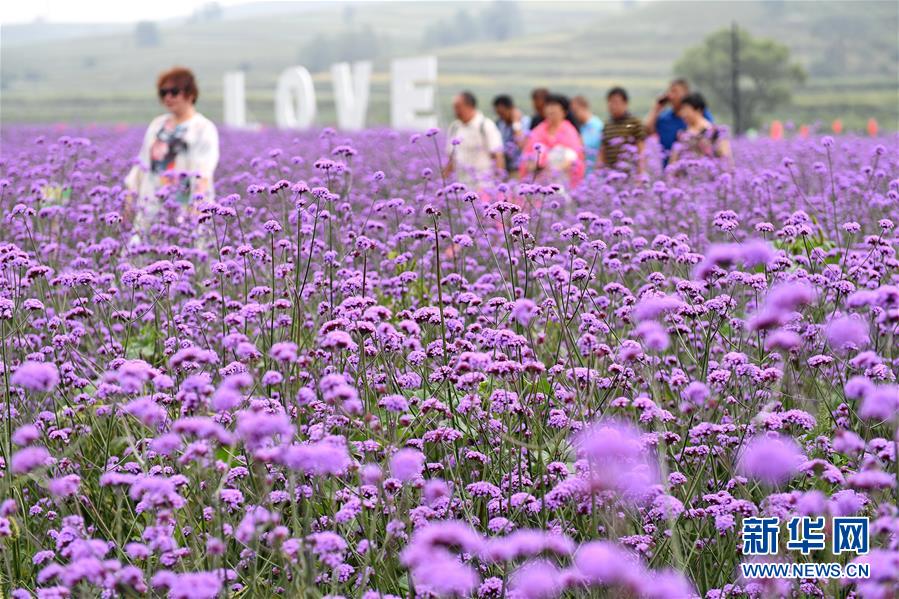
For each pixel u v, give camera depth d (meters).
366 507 3.42
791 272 4.82
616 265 5.25
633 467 3.29
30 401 4.64
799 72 105.44
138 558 3.39
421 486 3.52
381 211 6.97
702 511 3.47
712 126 10.87
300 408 3.76
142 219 7.52
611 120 11.20
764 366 4.41
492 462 3.92
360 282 4.82
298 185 5.07
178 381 4.24
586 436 3.54
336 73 31.48
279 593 3.33
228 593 3.01
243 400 4.02
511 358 4.25
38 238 6.74
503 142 12.10
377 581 3.21
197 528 3.47
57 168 8.50
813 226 6.76
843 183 7.60
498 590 3.04
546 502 3.31
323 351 4.32
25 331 5.49
